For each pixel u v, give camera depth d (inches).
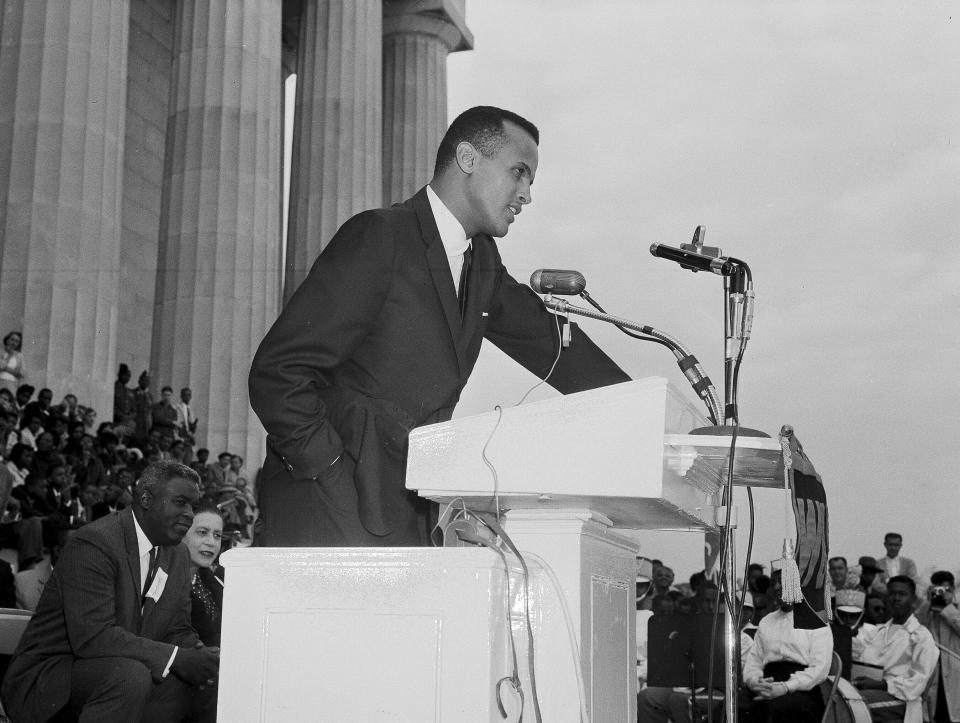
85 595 140.1
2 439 394.9
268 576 90.2
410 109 822.5
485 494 87.4
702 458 99.2
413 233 109.0
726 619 107.2
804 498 106.0
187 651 141.5
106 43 513.0
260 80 642.8
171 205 627.2
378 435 102.3
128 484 424.5
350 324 103.7
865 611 335.0
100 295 494.3
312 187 715.4
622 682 99.6
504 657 86.9
